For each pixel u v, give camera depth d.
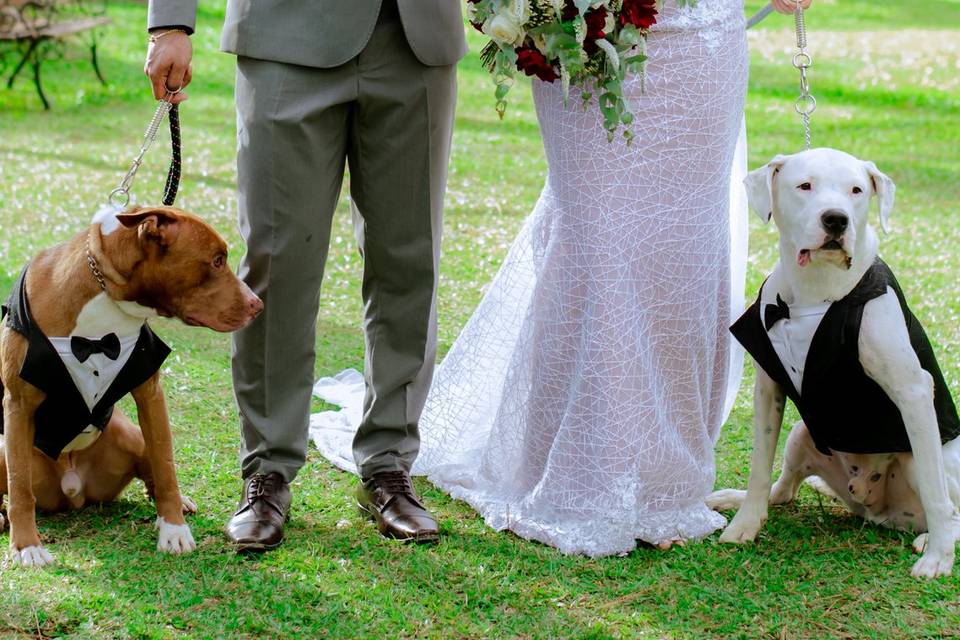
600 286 3.34
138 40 15.56
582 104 3.33
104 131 10.55
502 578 3.14
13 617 2.83
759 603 3.03
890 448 3.25
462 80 13.98
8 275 6.04
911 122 11.80
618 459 3.35
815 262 3.12
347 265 6.66
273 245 3.27
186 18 3.08
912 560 3.29
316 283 3.38
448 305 5.89
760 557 3.32
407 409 3.60
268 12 3.18
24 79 12.84
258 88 3.20
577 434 3.39
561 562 3.25
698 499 3.55
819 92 13.41
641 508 3.45
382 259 3.48
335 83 3.21
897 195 8.70
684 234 3.38
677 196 3.36
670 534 3.42
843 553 3.33
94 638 2.76
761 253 7.06
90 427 3.19
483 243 7.13
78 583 3.02
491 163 9.71
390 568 3.18
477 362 4.00
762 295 3.31
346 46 3.16
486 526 3.53
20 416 3.08
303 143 3.21
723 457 4.17
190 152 9.70
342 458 3.99
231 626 2.82
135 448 3.40
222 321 3.09
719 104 3.36
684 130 3.32
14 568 3.09
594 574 3.19
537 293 3.56
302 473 3.91
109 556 3.19
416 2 3.21
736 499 3.69
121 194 3.21
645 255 3.36
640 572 3.22
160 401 3.21
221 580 3.04
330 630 2.83
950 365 4.95
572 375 3.49
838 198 3.04
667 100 3.29
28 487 3.13
